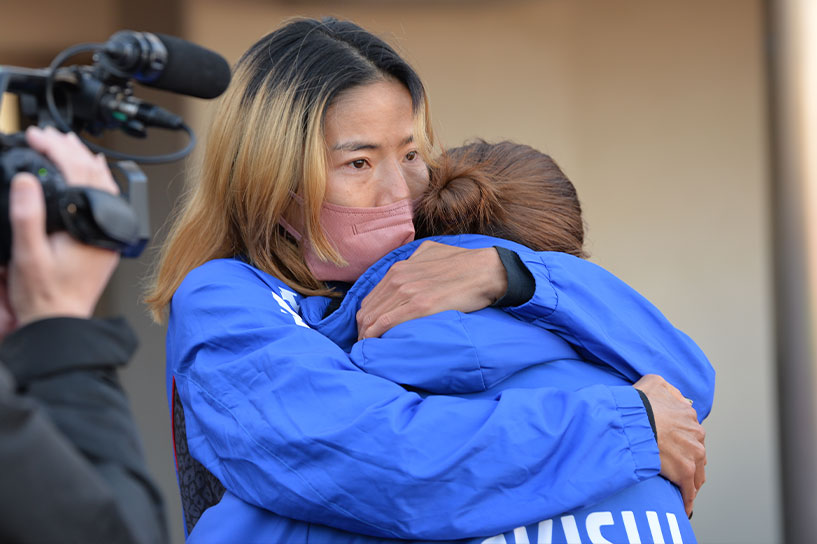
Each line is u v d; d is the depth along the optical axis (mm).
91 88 3049
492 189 4684
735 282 13086
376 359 3916
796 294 12555
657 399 4004
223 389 3898
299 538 3770
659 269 13281
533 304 4055
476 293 4066
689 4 13172
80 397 2682
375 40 4516
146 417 11758
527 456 3602
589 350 4141
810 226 12391
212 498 4367
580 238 4949
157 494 2775
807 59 12273
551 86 13430
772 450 12781
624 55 13328
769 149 12898
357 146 4305
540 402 3734
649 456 3783
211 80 3316
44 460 2449
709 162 13180
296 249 4516
